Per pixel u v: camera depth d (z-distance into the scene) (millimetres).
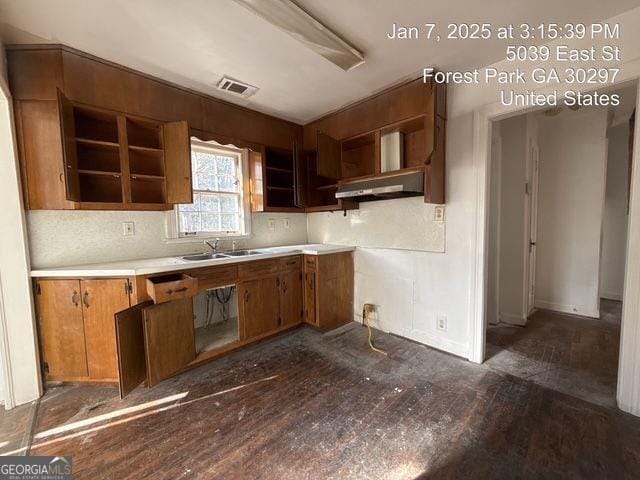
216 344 2529
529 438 1534
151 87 2318
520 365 2297
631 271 1658
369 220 3109
